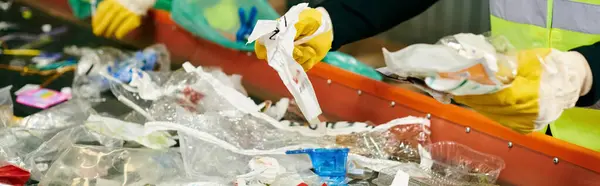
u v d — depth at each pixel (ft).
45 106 4.09
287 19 2.93
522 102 2.81
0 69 4.80
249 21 4.80
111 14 5.35
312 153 3.30
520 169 3.28
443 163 3.37
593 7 3.70
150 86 3.90
